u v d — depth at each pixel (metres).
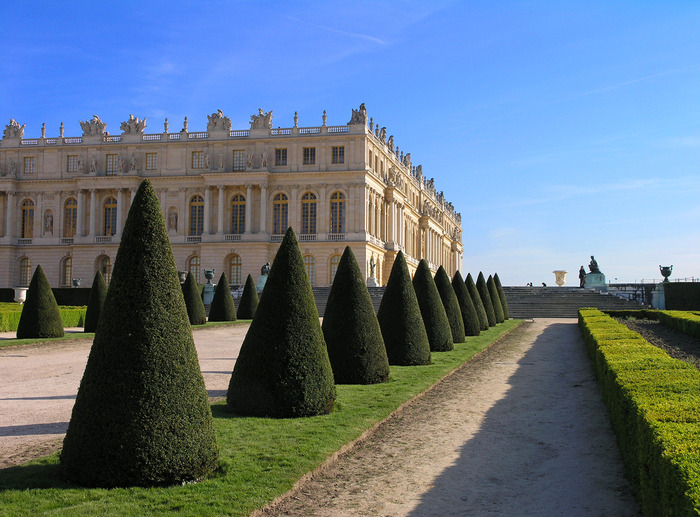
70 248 105.38
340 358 22.83
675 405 10.95
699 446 8.38
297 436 14.99
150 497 10.82
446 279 38.06
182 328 12.24
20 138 108.50
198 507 10.42
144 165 104.25
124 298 11.87
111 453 11.32
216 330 49.88
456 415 18.52
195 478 11.77
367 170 97.50
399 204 116.81
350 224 97.62
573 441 15.59
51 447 14.16
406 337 27.84
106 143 104.56
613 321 35.53
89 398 11.53
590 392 22.22
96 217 104.25
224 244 99.25
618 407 13.98
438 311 33.53
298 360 17.44
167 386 11.71
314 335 17.92
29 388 22.56
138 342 11.68
